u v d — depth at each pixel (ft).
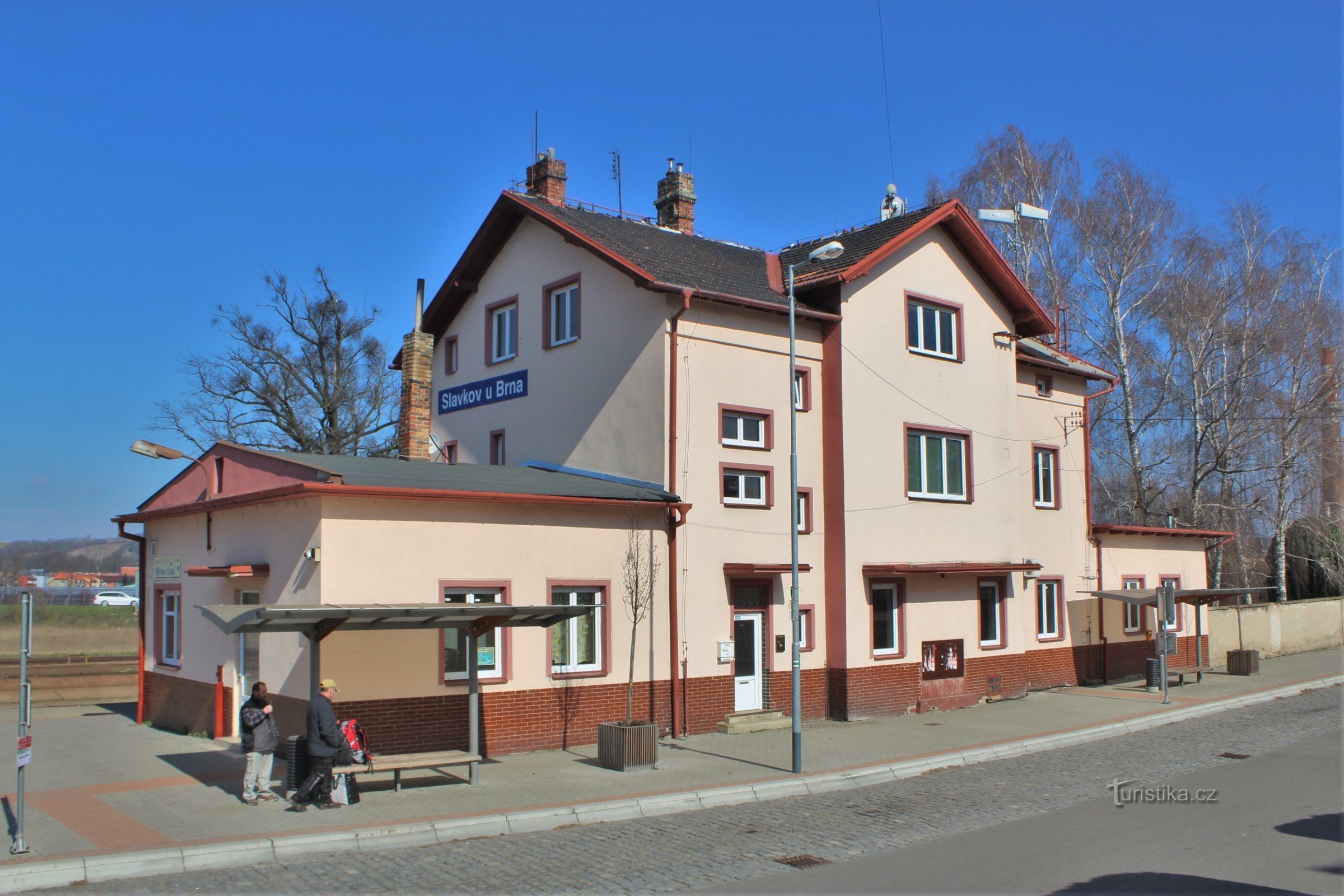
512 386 73.87
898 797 45.11
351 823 37.11
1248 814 39.52
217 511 59.31
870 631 68.18
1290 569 138.10
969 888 29.40
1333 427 120.37
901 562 70.64
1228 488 125.59
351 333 134.41
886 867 32.30
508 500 53.06
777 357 67.00
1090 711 72.02
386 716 48.78
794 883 30.63
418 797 42.11
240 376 129.08
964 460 76.59
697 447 62.18
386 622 43.16
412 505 50.47
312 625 41.04
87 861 31.71
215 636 58.34
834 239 79.46
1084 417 92.68
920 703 71.00
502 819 38.42
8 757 52.44
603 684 56.85
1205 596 91.15
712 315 63.93
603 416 65.57
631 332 64.13
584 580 56.49
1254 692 83.87
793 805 43.60
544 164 80.43
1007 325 81.30
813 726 64.49
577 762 50.85
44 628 134.92
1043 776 49.96
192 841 34.40
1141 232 124.26
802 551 67.15
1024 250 129.90
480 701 52.21
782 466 66.44
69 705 79.71
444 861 33.81
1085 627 89.81
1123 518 132.46
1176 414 126.11
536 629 54.54
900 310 72.64
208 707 58.39
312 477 49.75
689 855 34.47
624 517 58.54
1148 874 30.60
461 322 80.07
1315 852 33.27
